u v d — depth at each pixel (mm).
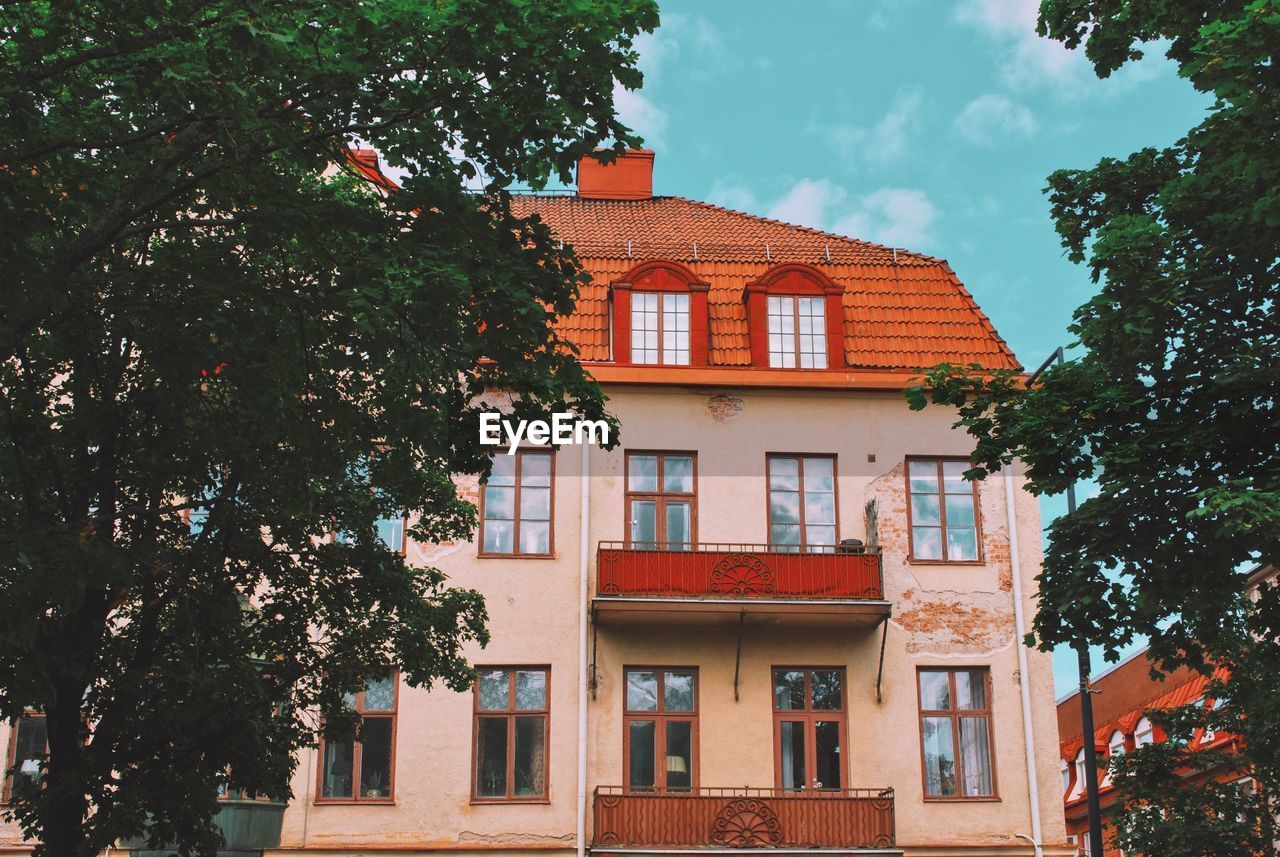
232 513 14711
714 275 26609
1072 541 15344
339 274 12227
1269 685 20438
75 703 13766
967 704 23859
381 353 12312
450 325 12125
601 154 12242
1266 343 14289
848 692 23641
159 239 14555
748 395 25266
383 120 12094
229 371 12656
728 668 23656
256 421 13078
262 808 21688
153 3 10391
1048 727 23734
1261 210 13055
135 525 14352
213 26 11008
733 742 23266
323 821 22297
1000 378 16391
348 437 13164
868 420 25266
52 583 11891
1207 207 14766
